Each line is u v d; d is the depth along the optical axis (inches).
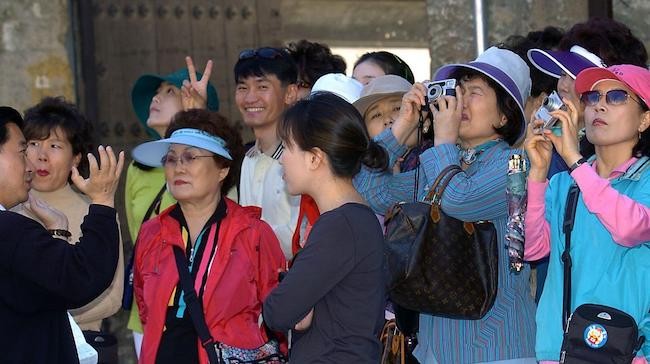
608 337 253.0
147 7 549.3
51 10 506.0
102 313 353.7
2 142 271.0
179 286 309.9
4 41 501.7
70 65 510.0
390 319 308.0
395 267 283.0
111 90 541.3
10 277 257.9
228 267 310.8
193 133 318.7
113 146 539.5
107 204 268.7
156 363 306.3
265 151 371.2
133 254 323.9
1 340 256.7
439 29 500.1
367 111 349.7
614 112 264.7
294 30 626.5
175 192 316.5
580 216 266.5
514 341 286.0
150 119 418.0
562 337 265.7
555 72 312.8
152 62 549.3
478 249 284.7
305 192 254.1
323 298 247.0
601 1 490.3
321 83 372.2
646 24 482.9
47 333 264.8
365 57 403.5
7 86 502.0
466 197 281.6
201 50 557.3
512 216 277.3
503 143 301.0
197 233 317.1
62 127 358.9
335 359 245.9
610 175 269.3
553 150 313.7
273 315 245.4
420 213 285.1
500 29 494.0
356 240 244.7
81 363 289.7
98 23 541.0
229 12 563.5
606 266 260.4
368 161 259.9
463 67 303.1
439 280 282.2
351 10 636.1
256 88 370.0
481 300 282.7
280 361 311.7
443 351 290.0
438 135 295.9
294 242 335.9
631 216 253.0
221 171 323.0
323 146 248.7
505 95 299.6
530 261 280.2
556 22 497.4
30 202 320.5
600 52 316.2
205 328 302.7
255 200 363.6
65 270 258.5
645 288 258.5
